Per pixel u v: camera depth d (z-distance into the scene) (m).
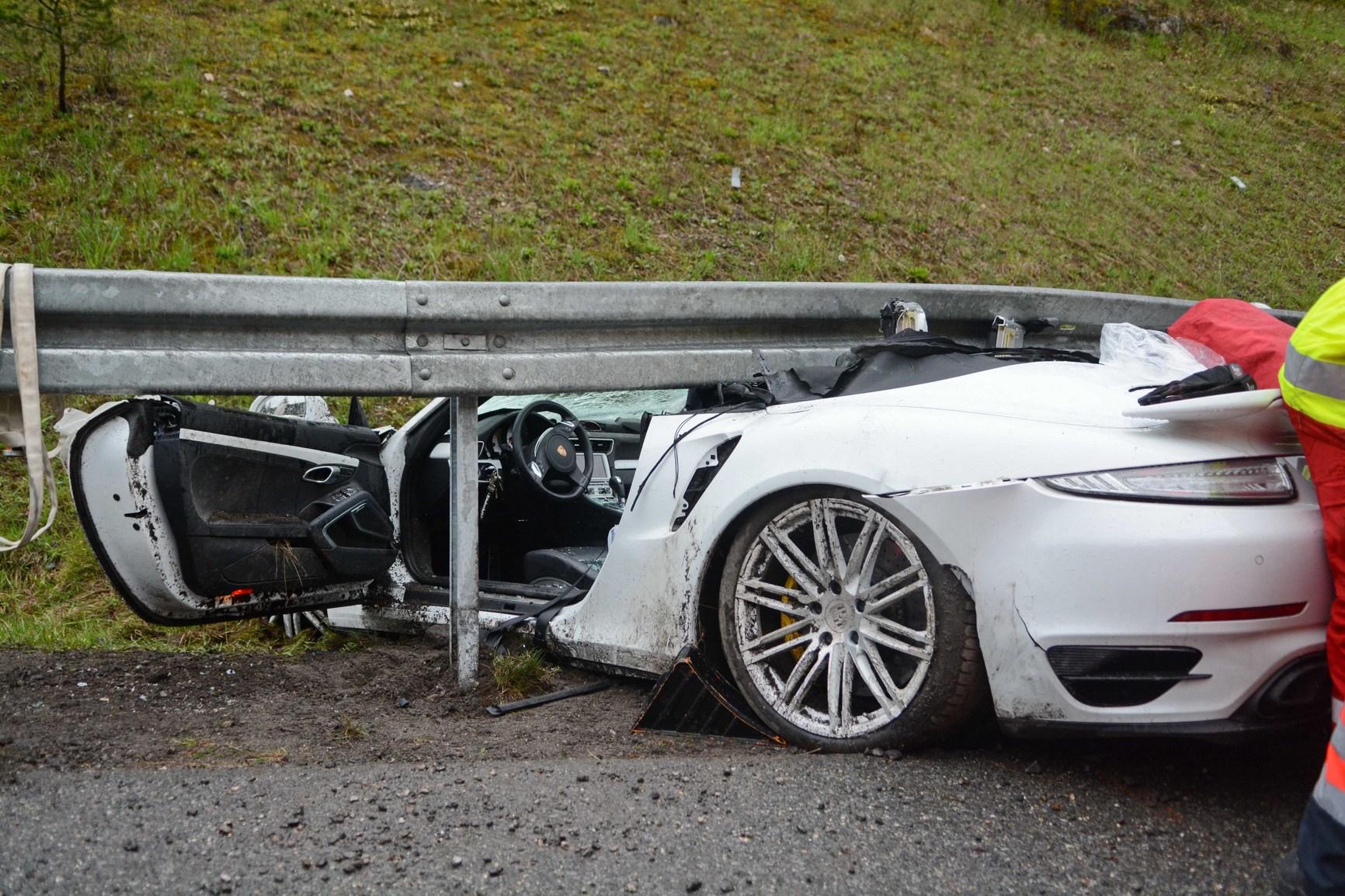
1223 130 16.22
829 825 2.62
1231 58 19.25
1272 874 2.40
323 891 2.30
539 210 9.88
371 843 2.52
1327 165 15.71
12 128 9.40
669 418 3.93
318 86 11.24
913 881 2.37
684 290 4.33
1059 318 5.44
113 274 3.48
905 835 2.58
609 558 3.98
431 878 2.36
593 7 15.26
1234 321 3.36
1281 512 2.66
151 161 9.29
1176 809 2.74
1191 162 15.02
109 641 4.92
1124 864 2.45
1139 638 2.68
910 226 11.19
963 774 2.95
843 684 3.18
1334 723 2.62
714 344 4.51
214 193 9.11
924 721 3.03
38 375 3.37
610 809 2.72
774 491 3.32
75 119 9.66
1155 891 2.33
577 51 13.67
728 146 12.02
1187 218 13.27
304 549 4.27
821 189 11.56
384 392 3.86
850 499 3.17
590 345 4.21
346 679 4.21
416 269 8.61
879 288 4.86
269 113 10.48
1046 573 2.79
